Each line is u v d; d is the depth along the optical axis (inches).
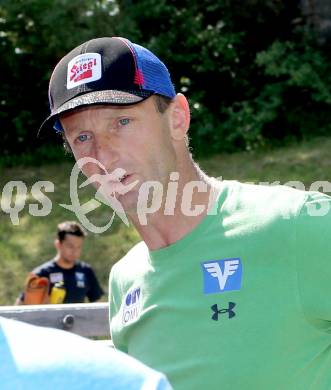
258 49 744.3
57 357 72.5
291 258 130.0
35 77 706.2
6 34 701.3
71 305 178.7
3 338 74.0
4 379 71.1
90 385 71.2
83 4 683.4
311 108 708.7
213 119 705.6
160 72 134.6
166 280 136.6
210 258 134.3
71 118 131.7
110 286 149.6
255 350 129.8
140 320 139.2
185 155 137.9
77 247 381.7
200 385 131.7
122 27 692.7
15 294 472.1
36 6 685.9
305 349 131.0
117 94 128.4
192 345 133.0
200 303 133.2
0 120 698.8
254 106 705.6
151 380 72.7
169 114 135.7
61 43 688.4
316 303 129.5
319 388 131.3
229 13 740.0
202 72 729.6
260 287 130.6
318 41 722.8
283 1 733.9
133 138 131.3
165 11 724.0
